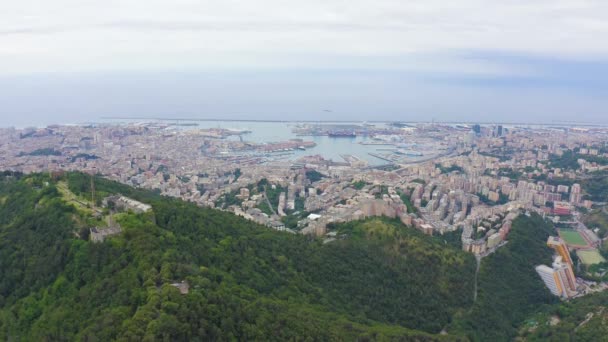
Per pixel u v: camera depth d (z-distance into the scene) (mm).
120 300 147750
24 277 179250
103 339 131625
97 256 172875
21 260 186375
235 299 157875
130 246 174875
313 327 167500
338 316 198625
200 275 165375
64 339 143875
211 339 138625
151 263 163625
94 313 146625
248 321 152125
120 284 155750
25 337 155500
